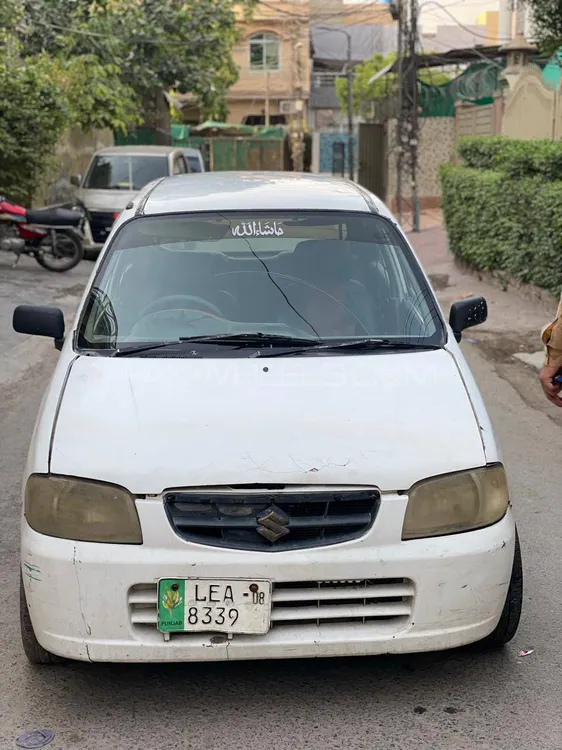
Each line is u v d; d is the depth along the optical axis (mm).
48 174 17922
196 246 4297
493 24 49250
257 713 3191
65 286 12461
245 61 41500
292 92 41719
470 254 13414
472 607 3088
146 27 22875
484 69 23953
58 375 3660
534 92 16812
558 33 12875
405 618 3072
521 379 8078
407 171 22422
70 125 17781
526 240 11211
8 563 4398
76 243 13625
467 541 3074
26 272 13508
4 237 13297
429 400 3387
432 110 26062
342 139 38844
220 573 2957
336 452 3086
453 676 3424
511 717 3158
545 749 2977
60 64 18219
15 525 4867
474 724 3117
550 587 4105
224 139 35938
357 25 50219
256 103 42062
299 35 41219
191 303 4047
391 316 4031
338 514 3037
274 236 4332
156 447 3105
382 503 3029
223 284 4137
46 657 3412
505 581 3160
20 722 3143
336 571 2984
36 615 3080
